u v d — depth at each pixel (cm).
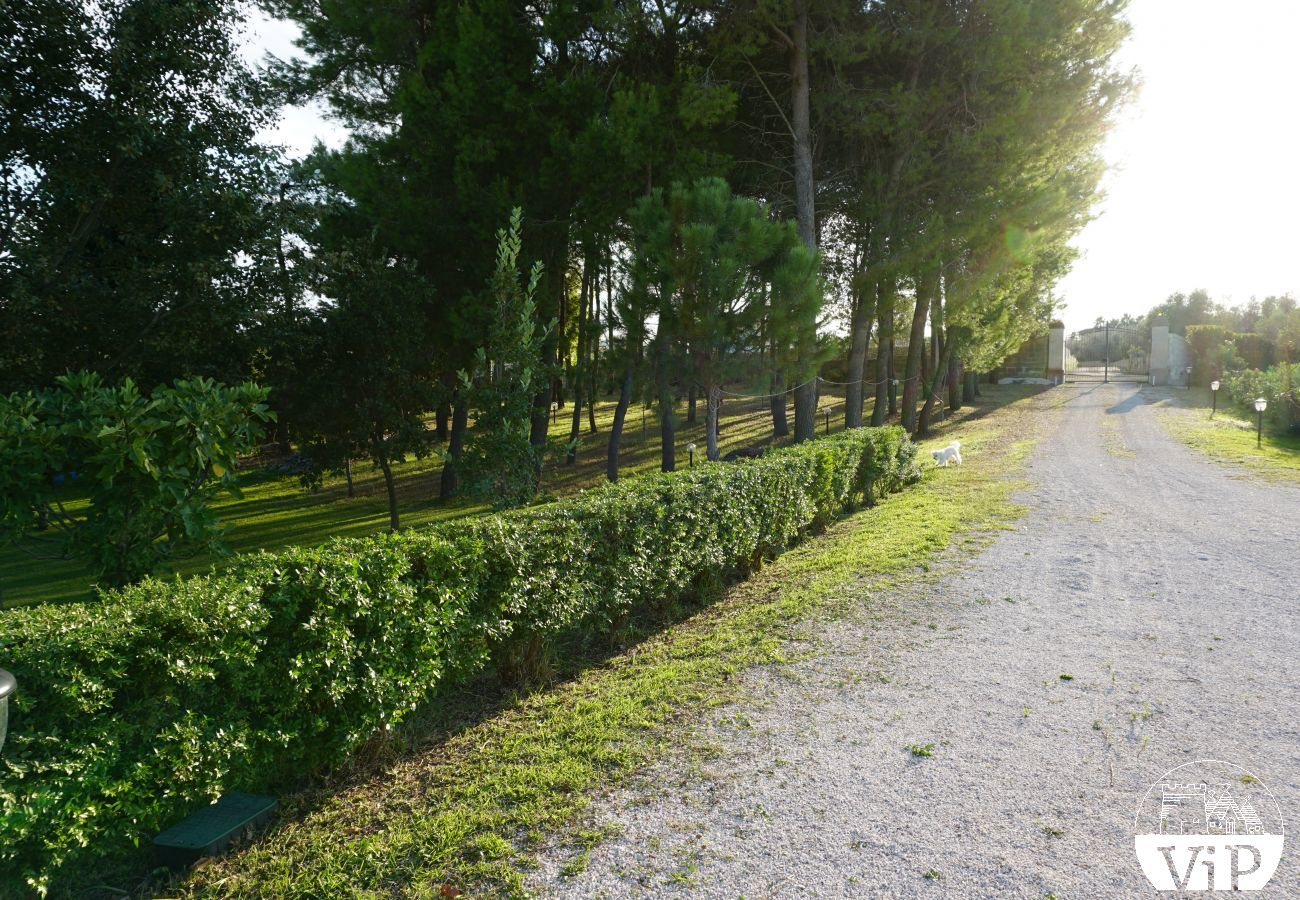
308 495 2006
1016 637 525
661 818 310
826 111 1542
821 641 528
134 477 480
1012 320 2412
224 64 1061
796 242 1071
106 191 940
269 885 278
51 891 277
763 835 295
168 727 297
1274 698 410
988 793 321
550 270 1655
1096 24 1545
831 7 1427
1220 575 671
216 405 500
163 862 293
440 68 1451
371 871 283
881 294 1580
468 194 1360
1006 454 1658
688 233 953
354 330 1248
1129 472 1338
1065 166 1820
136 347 1005
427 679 404
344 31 1491
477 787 344
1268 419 1894
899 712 407
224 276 1054
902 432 1312
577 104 1384
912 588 656
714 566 673
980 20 1454
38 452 462
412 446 1338
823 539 900
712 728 396
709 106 1338
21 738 253
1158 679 442
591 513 530
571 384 1702
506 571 462
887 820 302
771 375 1083
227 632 315
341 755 359
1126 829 290
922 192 1605
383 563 389
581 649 550
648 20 1415
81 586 1135
